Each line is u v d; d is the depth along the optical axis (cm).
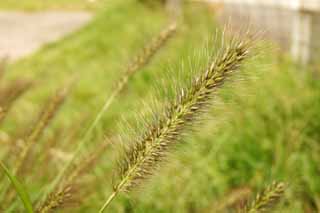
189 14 245
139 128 39
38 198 59
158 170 39
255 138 103
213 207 64
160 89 39
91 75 192
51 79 191
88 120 85
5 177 57
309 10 164
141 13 325
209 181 90
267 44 36
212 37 37
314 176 88
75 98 152
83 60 228
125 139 40
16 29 394
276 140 100
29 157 60
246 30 36
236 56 36
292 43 179
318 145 99
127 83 58
